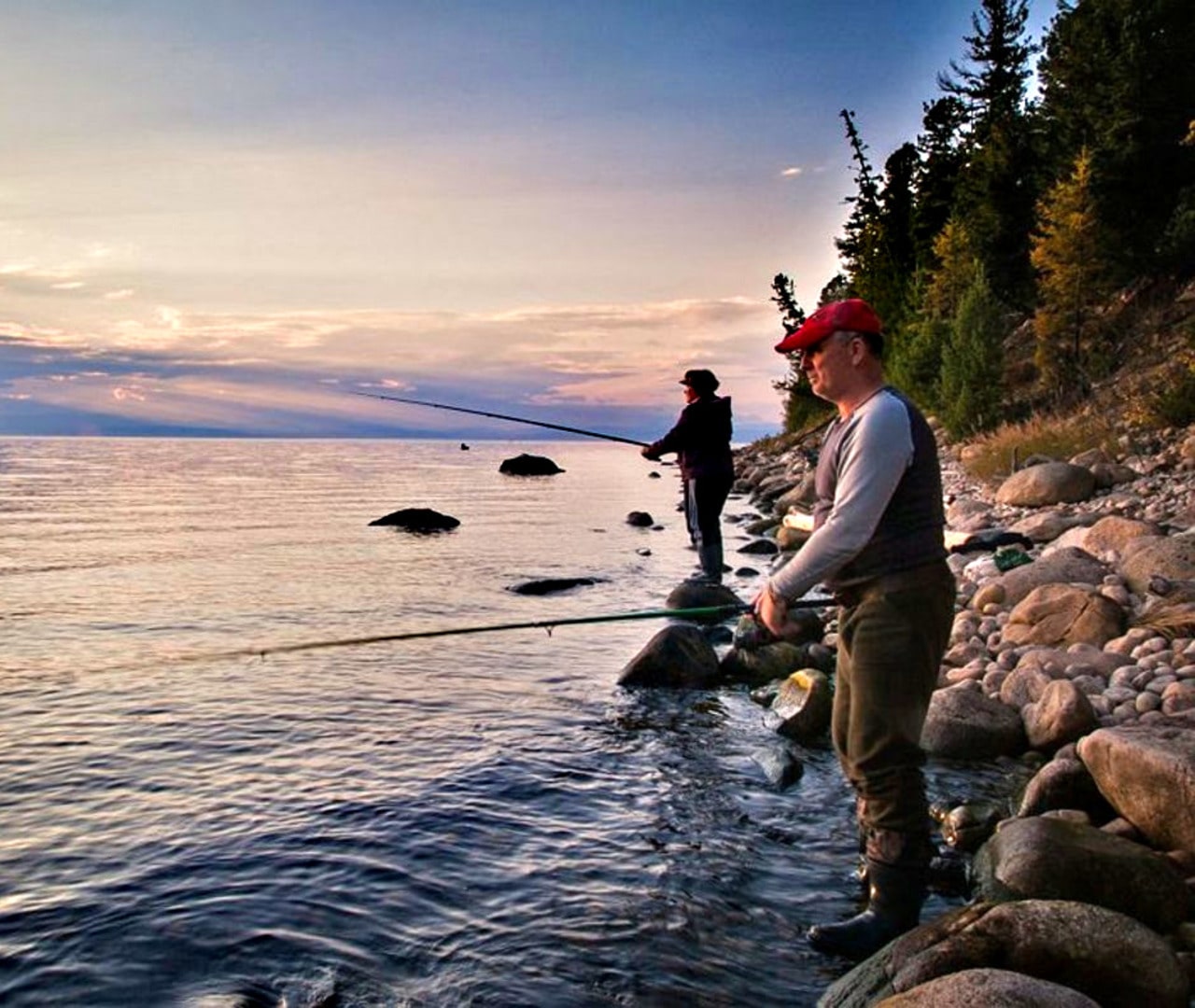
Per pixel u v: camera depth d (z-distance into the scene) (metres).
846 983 3.03
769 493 26.00
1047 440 18.47
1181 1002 2.78
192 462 61.84
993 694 6.24
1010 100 39.97
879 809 3.46
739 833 4.45
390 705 6.45
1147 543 8.11
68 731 5.71
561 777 5.15
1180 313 22.66
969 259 32.44
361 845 4.21
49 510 22.70
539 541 16.66
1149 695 5.47
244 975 3.19
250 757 5.32
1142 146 24.95
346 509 23.80
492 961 3.31
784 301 39.00
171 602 10.26
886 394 3.38
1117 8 27.56
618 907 3.71
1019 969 2.81
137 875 3.87
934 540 3.39
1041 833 3.65
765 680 7.28
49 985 3.10
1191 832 3.74
